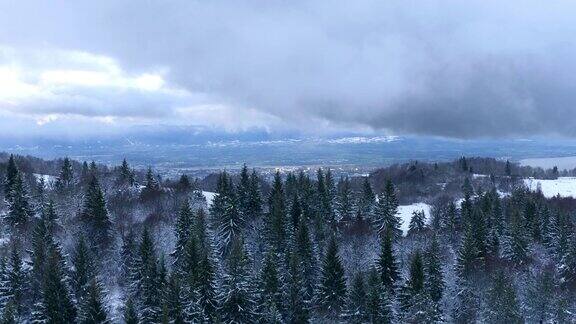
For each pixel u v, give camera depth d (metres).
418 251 84.00
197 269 73.94
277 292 74.88
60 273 72.81
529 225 107.06
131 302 69.94
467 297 81.88
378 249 97.94
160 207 114.62
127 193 124.25
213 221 102.25
